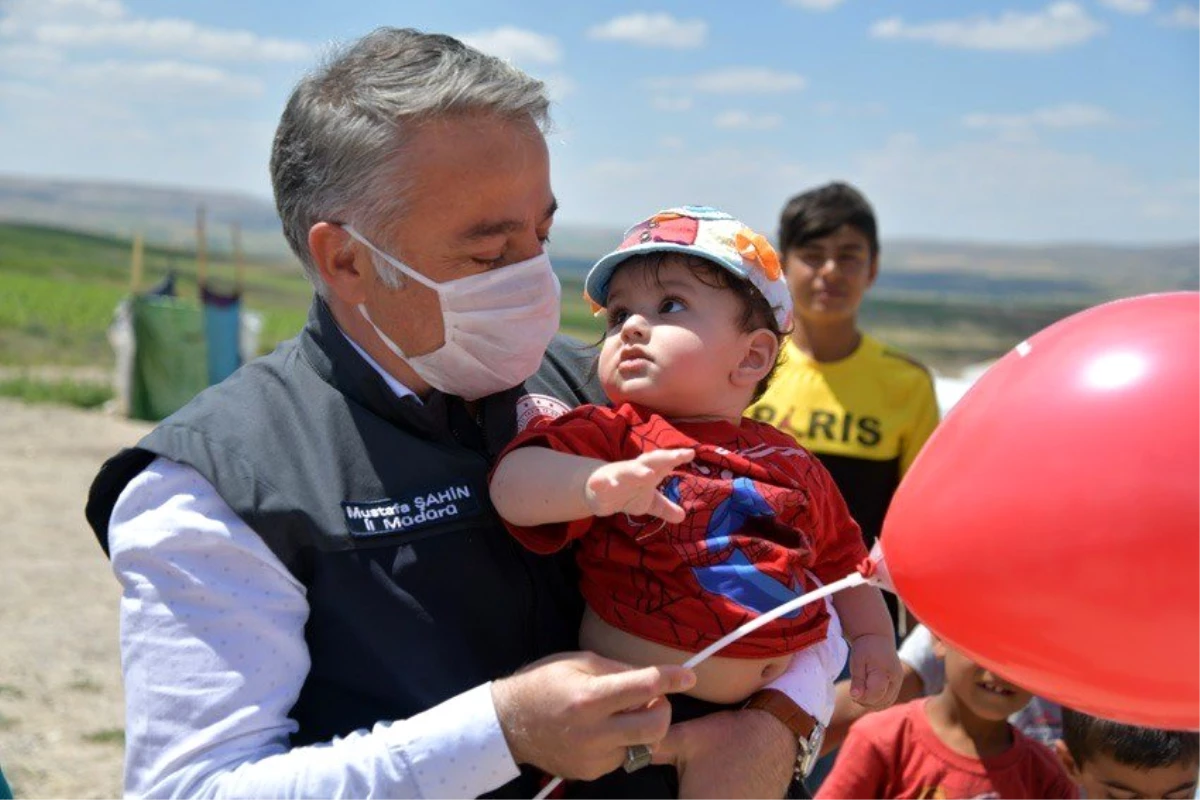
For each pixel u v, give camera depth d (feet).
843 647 7.45
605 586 6.65
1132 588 5.34
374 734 5.92
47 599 27.99
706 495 6.52
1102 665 5.54
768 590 6.47
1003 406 5.87
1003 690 10.21
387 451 6.57
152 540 6.13
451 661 6.42
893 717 10.95
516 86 6.57
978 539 5.73
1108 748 9.93
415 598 6.40
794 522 6.82
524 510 6.36
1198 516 5.28
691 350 6.77
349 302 6.72
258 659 6.12
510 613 6.66
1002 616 5.70
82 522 35.12
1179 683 5.44
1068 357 5.81
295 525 6.26
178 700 5.99
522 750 5.86
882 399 15.07
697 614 6.41
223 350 52.16
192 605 6.11
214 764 5.93
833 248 15.01
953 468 5.95
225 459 6.28
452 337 6.66
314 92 6.69
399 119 6.40
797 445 7.23
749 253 6.87
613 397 7.03
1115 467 5.41
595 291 7.38
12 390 56.54
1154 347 5.63
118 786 18.86
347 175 6.50
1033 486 5.59
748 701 6.66
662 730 5.80
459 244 6.50
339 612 6.33
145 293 54.49
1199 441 5.36
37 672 23.48
